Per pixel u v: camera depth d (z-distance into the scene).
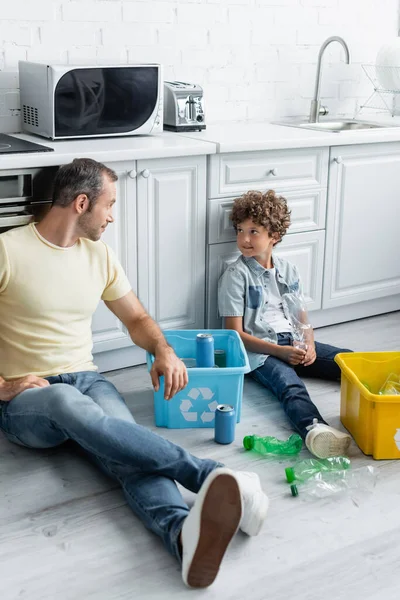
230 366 2.67
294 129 3.33
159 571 1.78
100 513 2.00
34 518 1.98
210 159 2.83
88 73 2.77
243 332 2.76
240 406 2.50
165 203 2.79
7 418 2.17
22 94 2.95
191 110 3.16
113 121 2.89
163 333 2.63
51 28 3.03
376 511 2.02
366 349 3.15
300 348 2.75
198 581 1.69
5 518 1.98
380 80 3.75
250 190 2.91
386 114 4.04
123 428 1.92
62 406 1.97
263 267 2.81
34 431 2.12
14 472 2.19
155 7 3.25
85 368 2.34
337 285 3.34
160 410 2.46
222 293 2.78
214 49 3.46
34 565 1.80
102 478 2.17
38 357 2.26
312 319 3.36
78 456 2.28
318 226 3.18
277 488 2.12
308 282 3.25
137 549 1.86
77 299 2.28
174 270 2.88
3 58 2.96
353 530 1.94
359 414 2.32
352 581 1.75
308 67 3.74
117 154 2.60
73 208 2.19
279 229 2.77
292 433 2.45
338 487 2.12
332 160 3.13
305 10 3.66
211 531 1.63
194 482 1.92
